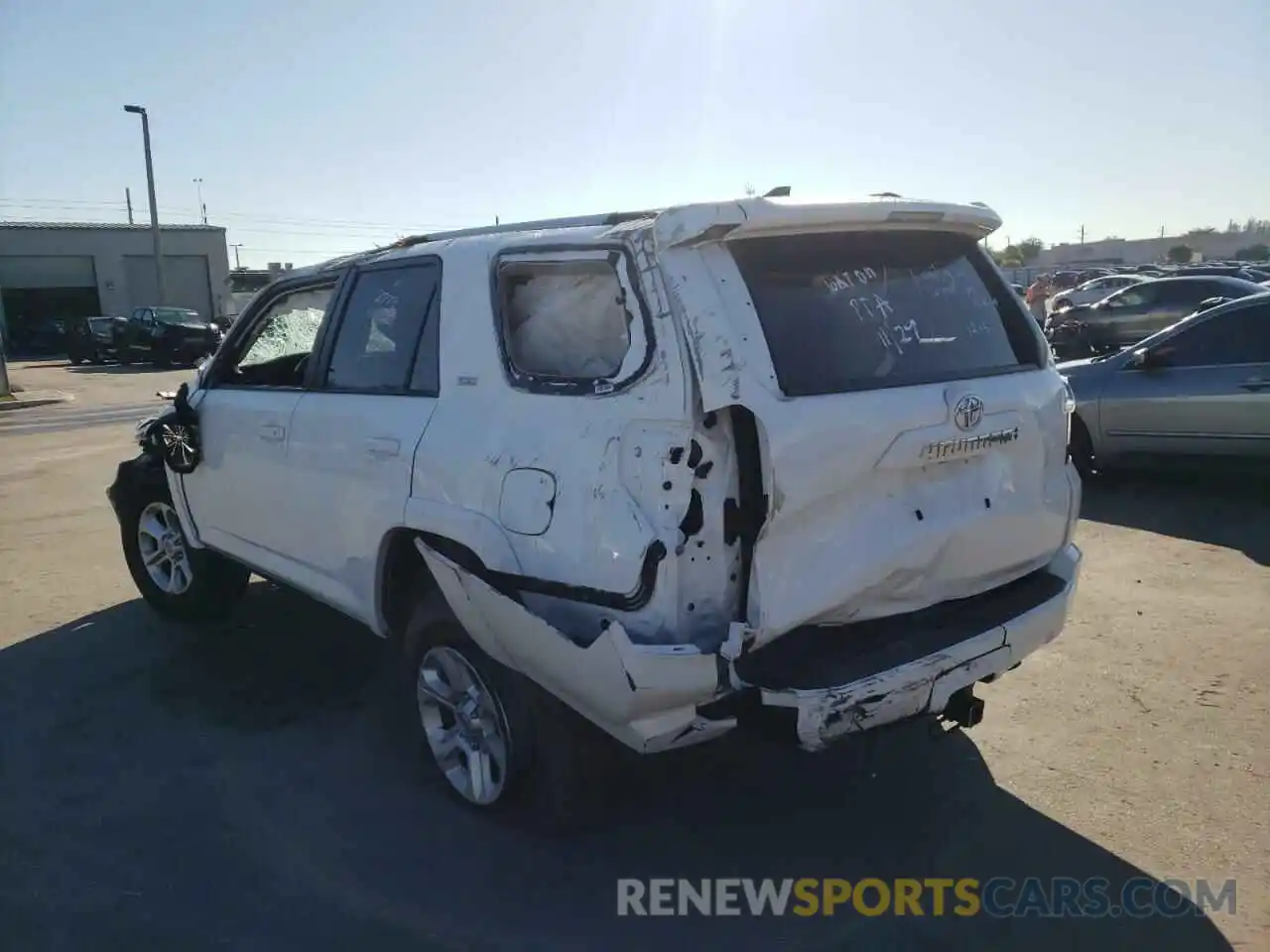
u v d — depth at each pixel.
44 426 16.61
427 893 3.33
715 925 3.16
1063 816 3.69
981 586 3.60
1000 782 3.94
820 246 3.34
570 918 3.20
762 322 3.05
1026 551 3.67
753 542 2.97
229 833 3.70
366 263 4.36
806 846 3.59
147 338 32.28
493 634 3.32
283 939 3.11
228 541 5.20
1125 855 3.44
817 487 3.00
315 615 6.03
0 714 4.73
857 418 3.06
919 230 3.64
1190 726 4.32
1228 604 5.76
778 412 2.93
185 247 52.75
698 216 2.98
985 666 3.36
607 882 3.39
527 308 3.48
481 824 3.73
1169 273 33.06
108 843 3.64
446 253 3.85
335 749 4.33
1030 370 3.73
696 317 2.94
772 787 3.98
